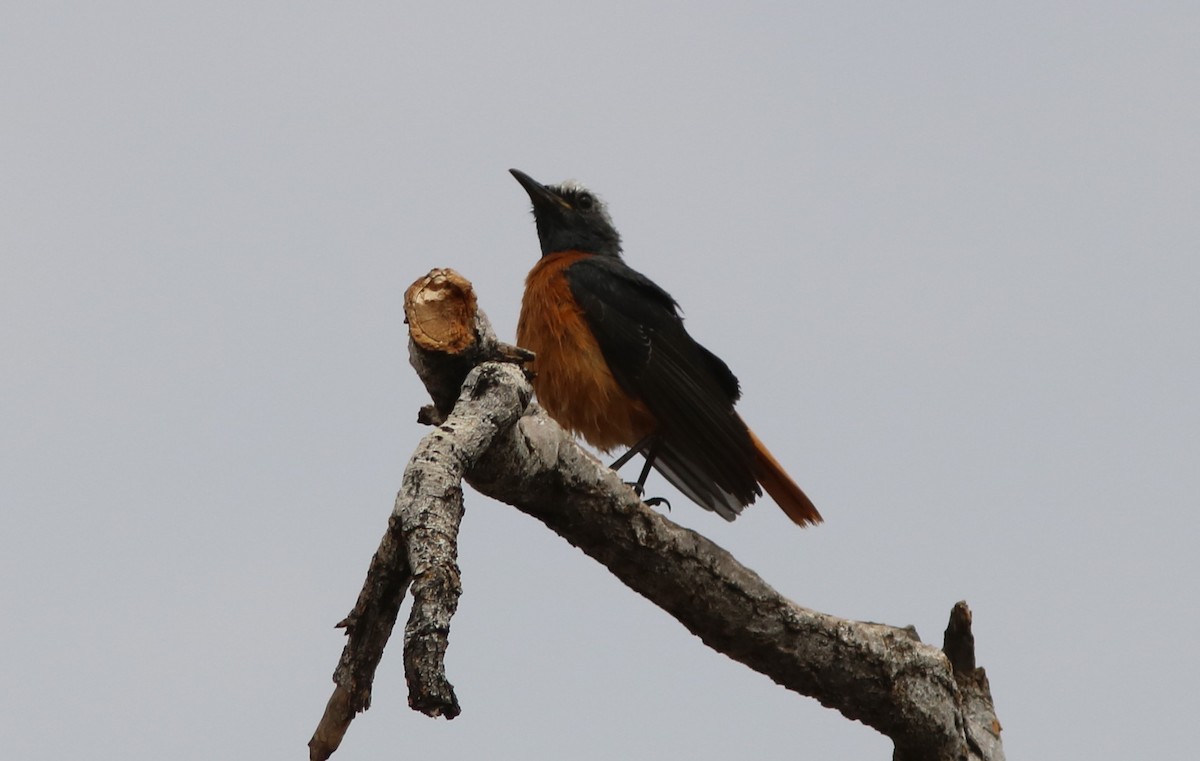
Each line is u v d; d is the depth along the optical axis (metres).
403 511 7.51
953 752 11.70
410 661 6.84
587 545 10.19
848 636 11.05
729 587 10.52
